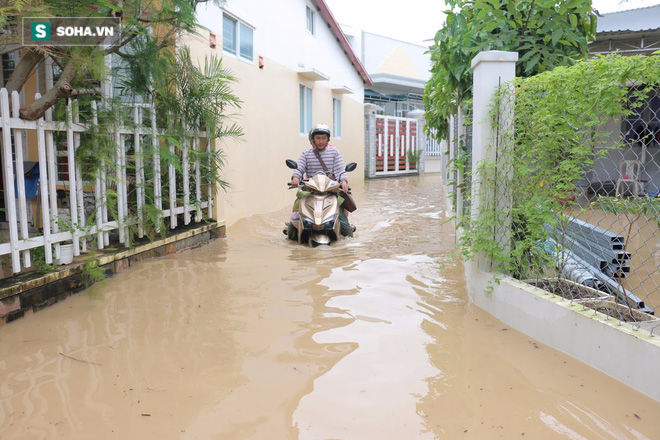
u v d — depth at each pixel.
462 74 5.65
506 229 4.06
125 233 5.49
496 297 3.93
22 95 6.84
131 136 5.83
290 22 11.81
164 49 6.02
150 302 4.27
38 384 2.85
